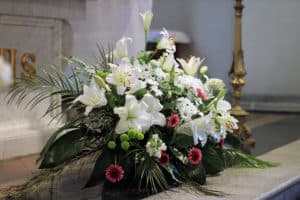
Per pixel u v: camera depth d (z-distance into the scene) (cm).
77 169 267
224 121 252
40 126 334
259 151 379
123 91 221
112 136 224
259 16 863
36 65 345
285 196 258
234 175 270
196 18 937
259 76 868
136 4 418
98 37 408
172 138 237
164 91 238
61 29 364
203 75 267
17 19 333
